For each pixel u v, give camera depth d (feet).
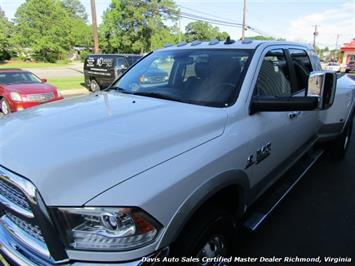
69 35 194.59
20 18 183.93
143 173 5.32
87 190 4.86
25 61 182.70
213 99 8.27
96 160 5.23
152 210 5.07
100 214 4.78
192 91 8.80
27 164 5.22
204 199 6.18
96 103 8.58
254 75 8.55
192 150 6.28
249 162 7.93
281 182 12.18
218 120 7.26
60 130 6.32
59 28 187.21
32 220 5.23
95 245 4.89
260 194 9.47
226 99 8.12
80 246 4.89
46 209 4.83
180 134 6.40
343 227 11.02
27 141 5.90
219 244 7.18
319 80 7.70
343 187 14.21
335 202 12.82
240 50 9.48
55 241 4.90
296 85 11.33
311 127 12.93
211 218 6.58
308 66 12.70
